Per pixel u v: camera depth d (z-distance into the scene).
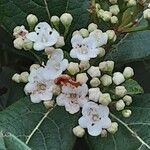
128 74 0.09
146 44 0.10
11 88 0.10
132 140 0.09
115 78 0.09
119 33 0.09
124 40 0.10
